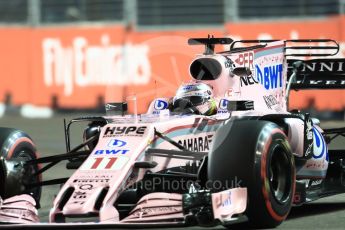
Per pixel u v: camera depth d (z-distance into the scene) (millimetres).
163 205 20500
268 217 21828
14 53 61500
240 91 25125
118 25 58688
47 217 24969
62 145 45500
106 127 22328
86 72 59344
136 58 57562
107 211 19984
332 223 23516
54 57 60375
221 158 21625
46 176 34219
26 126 55438
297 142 24750
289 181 22859
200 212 19891
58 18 63344
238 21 57625
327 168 27219
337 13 55938
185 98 24078
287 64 28812
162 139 22234
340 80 28422
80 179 20703
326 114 53469
